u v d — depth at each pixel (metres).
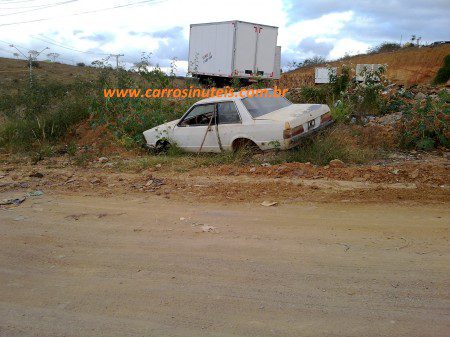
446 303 3.45
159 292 3.82
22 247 4.94
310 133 8.70
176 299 3.69
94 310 3.59
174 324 3.33
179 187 7.25
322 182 7.02
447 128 9.30
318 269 4.09
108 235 5.21
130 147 11.20
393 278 3.87
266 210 5.90
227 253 4.54
